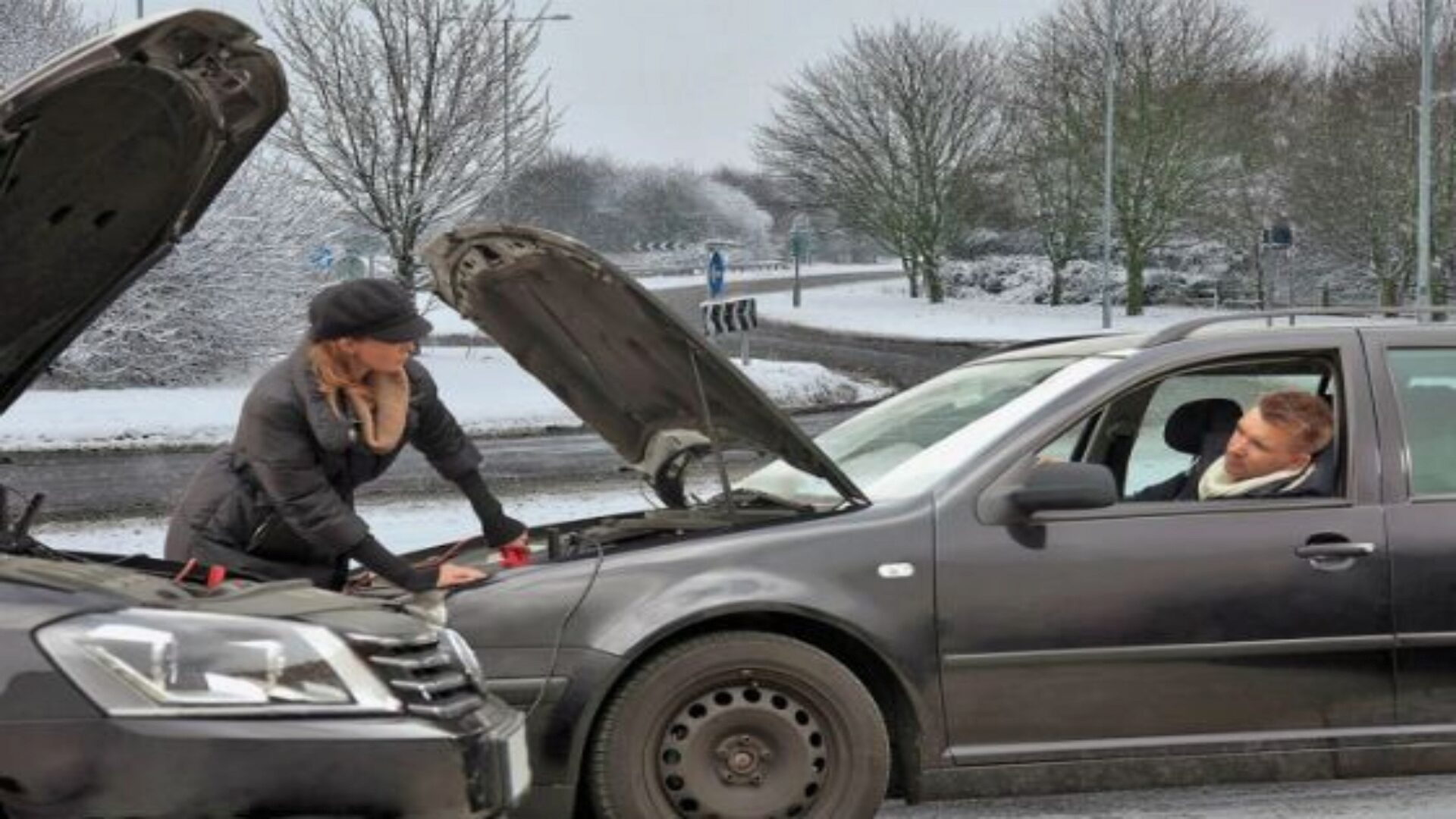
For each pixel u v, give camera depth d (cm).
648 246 9662
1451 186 3941
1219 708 423
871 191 5053
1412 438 445
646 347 421
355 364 387
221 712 258
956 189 5009
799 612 402
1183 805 464
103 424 1891
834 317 4812
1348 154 4119
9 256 335
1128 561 419
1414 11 4047
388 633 290
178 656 259
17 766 247
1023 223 5050
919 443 470
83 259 348
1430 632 430
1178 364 445
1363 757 428
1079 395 437
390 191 2344
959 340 3953
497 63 2350
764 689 407
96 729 248
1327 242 4234
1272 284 4656
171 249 364
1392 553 430
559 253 399
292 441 381
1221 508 430
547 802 392
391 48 2292
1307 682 426
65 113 300
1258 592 423
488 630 393
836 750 408
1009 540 416
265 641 268
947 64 4909
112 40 293
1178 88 4522
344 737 266
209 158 339
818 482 478
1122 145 4553
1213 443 469
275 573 401
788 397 2386
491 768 288
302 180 2581
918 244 5100
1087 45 4594
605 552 414
